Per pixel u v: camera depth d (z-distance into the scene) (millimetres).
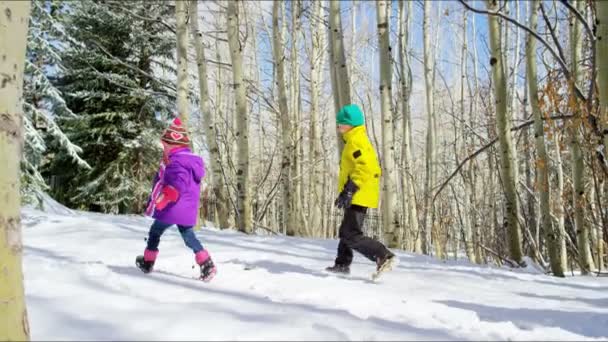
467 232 15352
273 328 2412
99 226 7527
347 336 2406
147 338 2182
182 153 3939
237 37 9977
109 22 14859
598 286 5145
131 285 3305
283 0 17016
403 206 14516
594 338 2852
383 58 8133
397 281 4508
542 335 2826
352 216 4395
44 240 6059
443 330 2781
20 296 2117
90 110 15344
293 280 4059
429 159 14641
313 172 15500
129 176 15062
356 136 4438
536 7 6871
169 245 6168
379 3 8156
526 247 12883
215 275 4129
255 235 8773
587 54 9375
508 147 6875
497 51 6844
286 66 18719
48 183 15891
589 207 7723
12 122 2178
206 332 2295
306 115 20609
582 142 6891
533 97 6742
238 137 9898
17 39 2166
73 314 2475
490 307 3615
